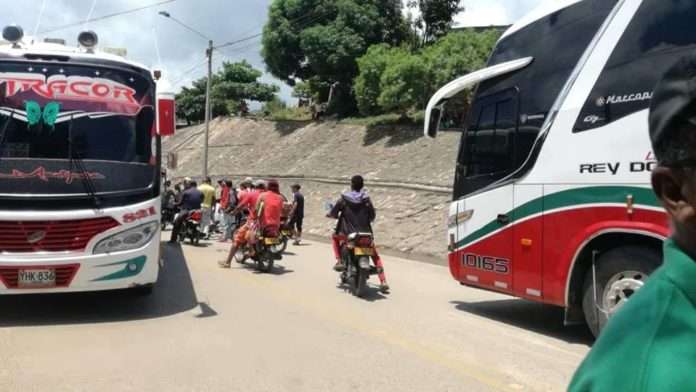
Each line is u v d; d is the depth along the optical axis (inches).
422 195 753.6
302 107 1621.6
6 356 232.1
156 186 298.4
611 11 242.8
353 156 1058.1
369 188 868.0
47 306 318.7
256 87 1903.3
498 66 291.4
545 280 260.2
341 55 1256.8
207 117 1163.3
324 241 702.5
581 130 246.8
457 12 1266.0
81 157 283.4
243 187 638.5
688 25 214.4
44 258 270.2
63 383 202.4
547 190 259.6
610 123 235.6
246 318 298.2
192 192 633.6
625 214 227.5
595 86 243.1
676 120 42.4
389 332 274.7
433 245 570.9
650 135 45.0
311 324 287.9
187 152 1562.5
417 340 262.1
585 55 250.1
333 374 214.7
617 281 235.6
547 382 209.3
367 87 1155.9
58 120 285.3
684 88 42.0
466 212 304.7
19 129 280.1
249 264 489.1
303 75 1449.3
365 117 1227.9
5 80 285.7
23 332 267.4
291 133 1333.7
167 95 303.3
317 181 1006.4
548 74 266.7
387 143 1035.3
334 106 1354.6
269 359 230.8
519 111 277.9
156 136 304.5
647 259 225.1
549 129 261.0
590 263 248.5
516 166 276.5
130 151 294.0
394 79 1032.8
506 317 310.2
